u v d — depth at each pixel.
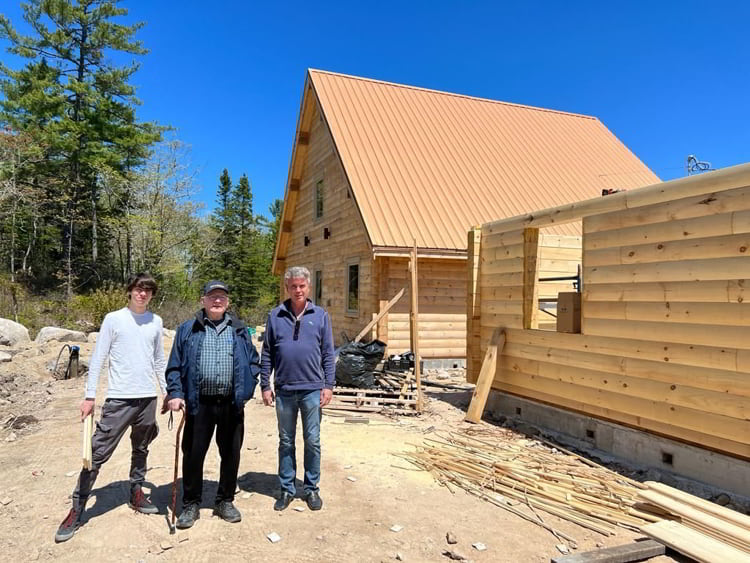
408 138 16.58
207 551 3.81
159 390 9.97
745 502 4.70
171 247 32.19
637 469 5.77
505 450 6.37
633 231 5.88
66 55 29.70
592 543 4.08
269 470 5.64
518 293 7.92
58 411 8.10
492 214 14.67
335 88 17.25
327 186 17.06
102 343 4.11
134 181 30.83
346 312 15.21
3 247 29.56
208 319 4.29
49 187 29.12
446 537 4.12
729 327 4.86
